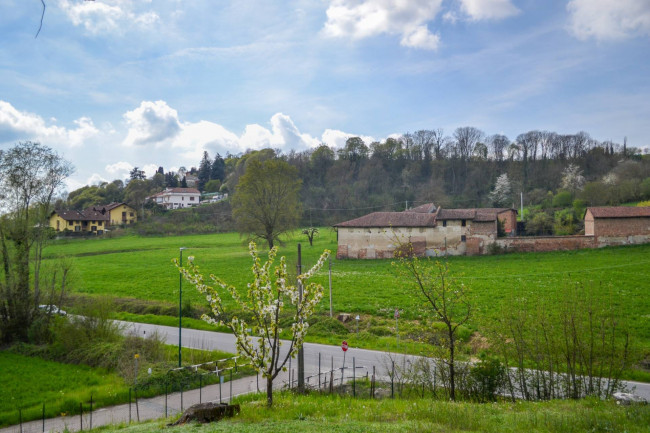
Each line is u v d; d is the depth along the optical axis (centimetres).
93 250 9806
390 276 5953
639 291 4369
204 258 8388
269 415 1578
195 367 3053
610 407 1611
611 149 13950
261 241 7994
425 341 2384
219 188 19775
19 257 4012
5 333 3916
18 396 2620
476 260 6700
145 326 4522
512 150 14112
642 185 9444
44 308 4078
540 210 10231
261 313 1602
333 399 2119
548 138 13950
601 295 4225
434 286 2203
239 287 5803
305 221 11975
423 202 11981
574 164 12962
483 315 3709
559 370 2141
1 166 4141
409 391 2264
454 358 2142
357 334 3803
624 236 6812
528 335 2347
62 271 4328
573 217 9012
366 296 4906
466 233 7194
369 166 13812
